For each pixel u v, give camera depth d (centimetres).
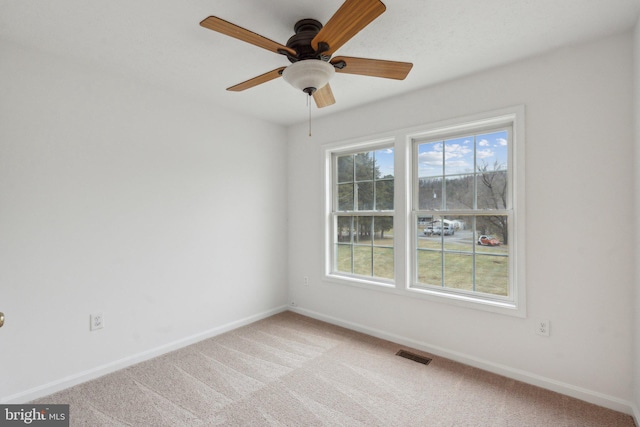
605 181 192
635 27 178
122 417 183
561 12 167
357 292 314
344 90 269
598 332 196
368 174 318
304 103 300
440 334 261
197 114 290
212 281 302
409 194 283
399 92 274
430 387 214
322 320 343
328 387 214
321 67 162
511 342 226
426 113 264
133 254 248
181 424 177
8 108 193
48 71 208
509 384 218
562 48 204
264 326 326
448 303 255
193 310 288
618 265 189
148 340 257
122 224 242
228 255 316
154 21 174
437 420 181
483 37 191
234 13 167
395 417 183
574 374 203
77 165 220
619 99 188
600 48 193
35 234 203
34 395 201
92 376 225
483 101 235
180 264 278
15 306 195
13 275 195
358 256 324
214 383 219
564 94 204
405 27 180
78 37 189
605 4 161
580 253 201
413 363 247
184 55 212
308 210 357
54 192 211
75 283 220
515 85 222
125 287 244
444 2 159
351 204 331
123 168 243
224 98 288
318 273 348
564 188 205
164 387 214
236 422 179
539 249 214
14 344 195
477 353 242
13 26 177
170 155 272
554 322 210
